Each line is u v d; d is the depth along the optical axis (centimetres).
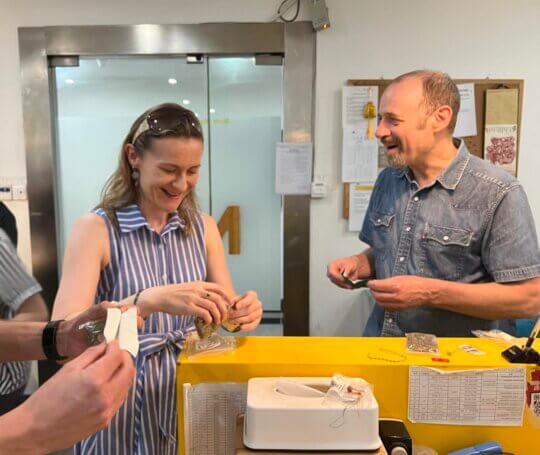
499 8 205
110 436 79
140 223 89
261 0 209
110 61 224
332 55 210
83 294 81
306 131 214
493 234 99
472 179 103
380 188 126
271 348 71
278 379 63
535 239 99
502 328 110
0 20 210
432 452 66
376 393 65
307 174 217
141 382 80
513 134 209
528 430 65
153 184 85
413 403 65
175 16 210
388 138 106
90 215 90
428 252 107
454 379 65
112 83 227
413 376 65
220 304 74
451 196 104
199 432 67
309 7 208
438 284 95
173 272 94
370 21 207
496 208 99
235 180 237
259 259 243
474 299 94
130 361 45
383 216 119
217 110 230
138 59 223
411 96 101
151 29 209
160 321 87
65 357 75
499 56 208
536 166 214
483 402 65
